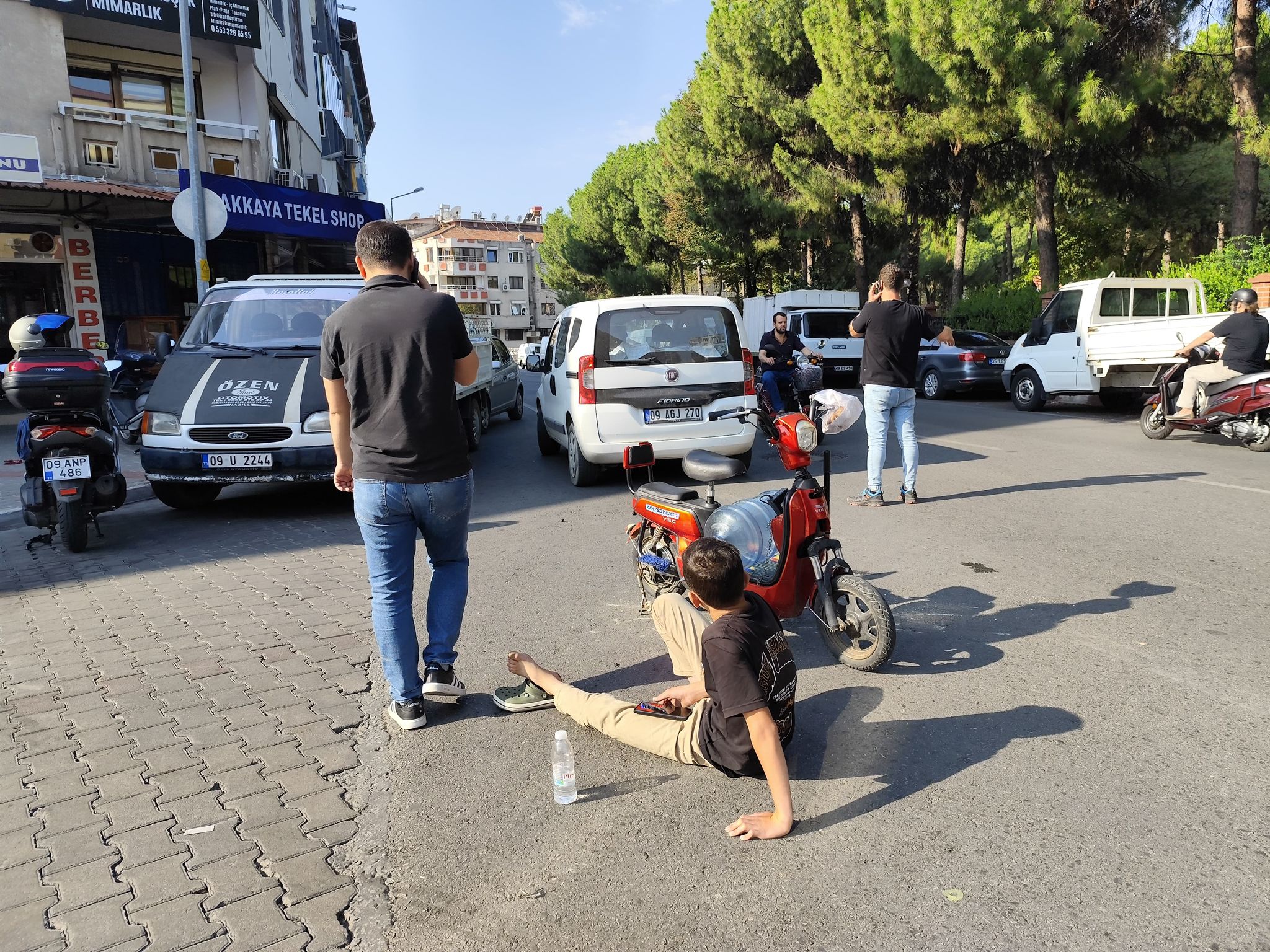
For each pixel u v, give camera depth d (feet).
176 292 66.33
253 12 62.75
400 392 11.38
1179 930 7.59
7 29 55.06
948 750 10.91
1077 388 43.68
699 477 14.74
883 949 7.51
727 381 28.37
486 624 16.24
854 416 13.65
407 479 11.50
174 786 10.62
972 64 57.41
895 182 73.56
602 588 18.20
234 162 65.98
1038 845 8.88
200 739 11.85
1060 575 17.57
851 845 9.04
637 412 27.99
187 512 27.45
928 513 23.25
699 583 9.87
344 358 11.50
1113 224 85.81
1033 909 7.94
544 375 35.96
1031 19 52.47
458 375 12.24
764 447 36.55
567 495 28.43
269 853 9.21
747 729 9.89
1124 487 25.68
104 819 9.90
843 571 13.73
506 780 10.65
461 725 12.22
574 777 10.10
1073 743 10.91
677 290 161.27
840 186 81.82
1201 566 17.78
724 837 9.28
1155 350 38.04
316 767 11.05
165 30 59.11
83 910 8.33
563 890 8.48
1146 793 9.75
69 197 55.26
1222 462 29.25
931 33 57.31
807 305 69.67
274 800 10.26
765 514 13.71
